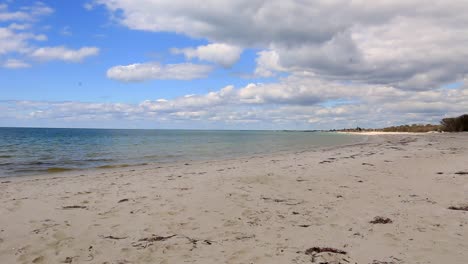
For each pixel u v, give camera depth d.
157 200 8.18
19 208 7.50
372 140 45.56
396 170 12.45
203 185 10.15
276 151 26.72
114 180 11.48
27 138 53.50
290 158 18.73
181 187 9.88
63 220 6.57
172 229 5.96
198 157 21.72
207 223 6.29
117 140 48.62
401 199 7.75
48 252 4.96
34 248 5.12
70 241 5.40
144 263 4.57
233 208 7.33
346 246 4.98
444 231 5.46
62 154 23.36
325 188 9.38
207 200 8.12
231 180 10.98
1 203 7.98
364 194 8.44
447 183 9.48
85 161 18.94
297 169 13.42
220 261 4.55
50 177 12.57
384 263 4.36
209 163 17.17
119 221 6.47
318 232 5.64
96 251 4.99
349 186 9.55
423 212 6.59
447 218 6.15
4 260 4.69
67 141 43.91
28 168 15.55
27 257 4.79
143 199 8.31
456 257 4.46
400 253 4.65
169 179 11.50
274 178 11.23
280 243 5.17
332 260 4.47
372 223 6.00
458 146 24.62
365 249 4.84
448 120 55.25
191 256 4.75
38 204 7.87
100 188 9.92
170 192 9.16
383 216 6.40
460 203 7.19
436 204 7.17
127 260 4.67
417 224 5.85
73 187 10.15
